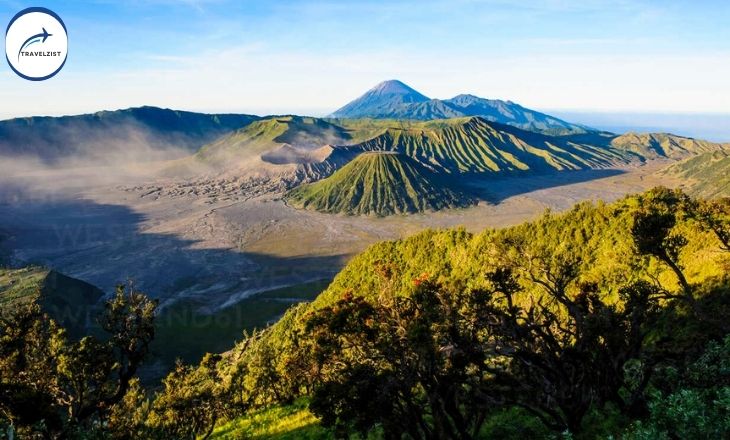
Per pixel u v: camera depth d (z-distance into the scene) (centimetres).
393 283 2348
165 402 3728
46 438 1939
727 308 2570
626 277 4128
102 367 2461
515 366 2544
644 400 2080
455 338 2139
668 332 3022
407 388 2088
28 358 2448
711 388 1608
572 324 2531
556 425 2117
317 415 2122
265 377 4984
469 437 2156
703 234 4184
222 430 4150
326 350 2227
